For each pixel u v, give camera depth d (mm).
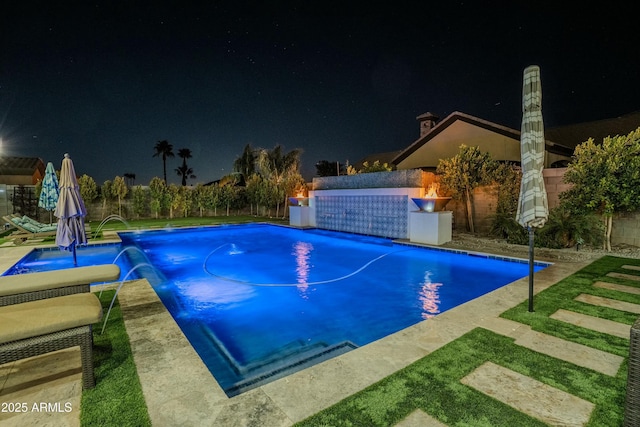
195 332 4516
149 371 2707
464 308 4109
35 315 2453
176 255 10203
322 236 13695
